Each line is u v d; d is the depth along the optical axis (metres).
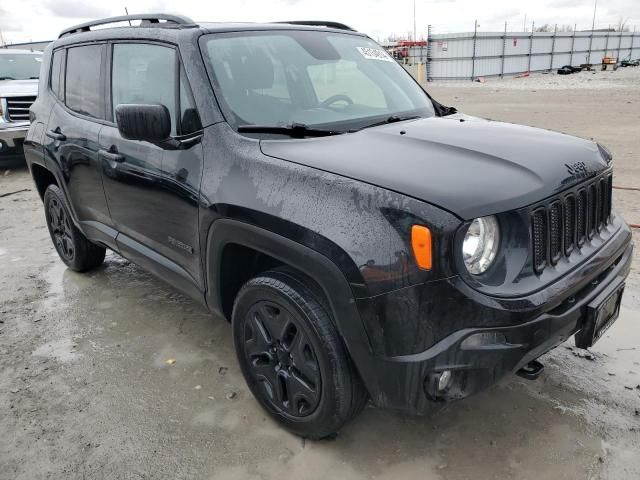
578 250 2.37
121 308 4.04
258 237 2.36
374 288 2.02
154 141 2.80
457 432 2.62
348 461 2.47
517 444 2.52
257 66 2.99
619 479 2.30
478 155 2.30
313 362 2.38
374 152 2.38
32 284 4.54
